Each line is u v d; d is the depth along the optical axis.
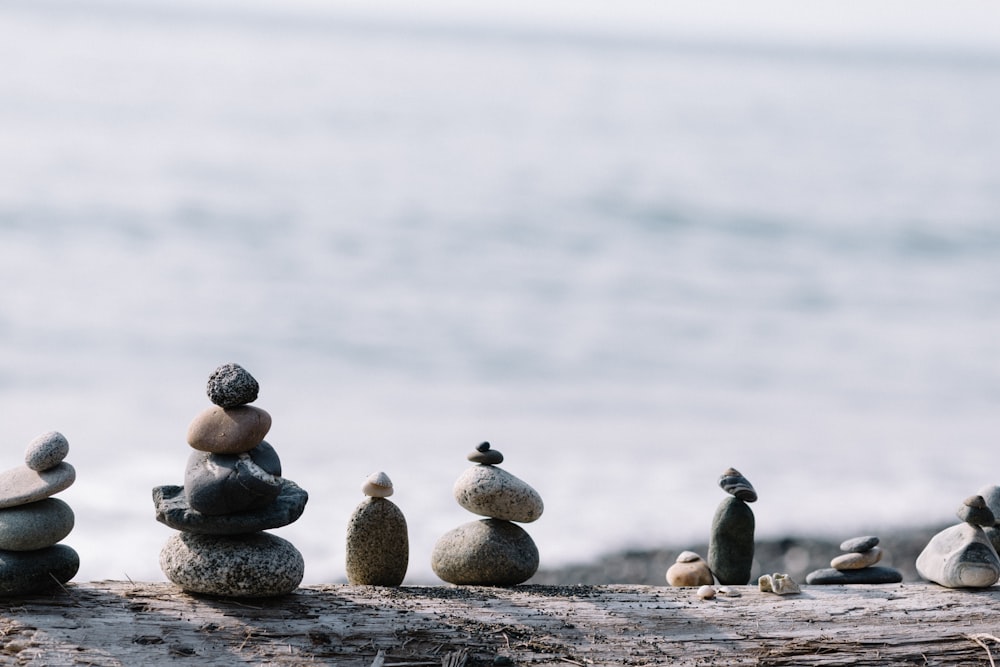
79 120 48.47
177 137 46.59
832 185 44.06
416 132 55.88
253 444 4.18
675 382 17.56
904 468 13.11
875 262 28.97
